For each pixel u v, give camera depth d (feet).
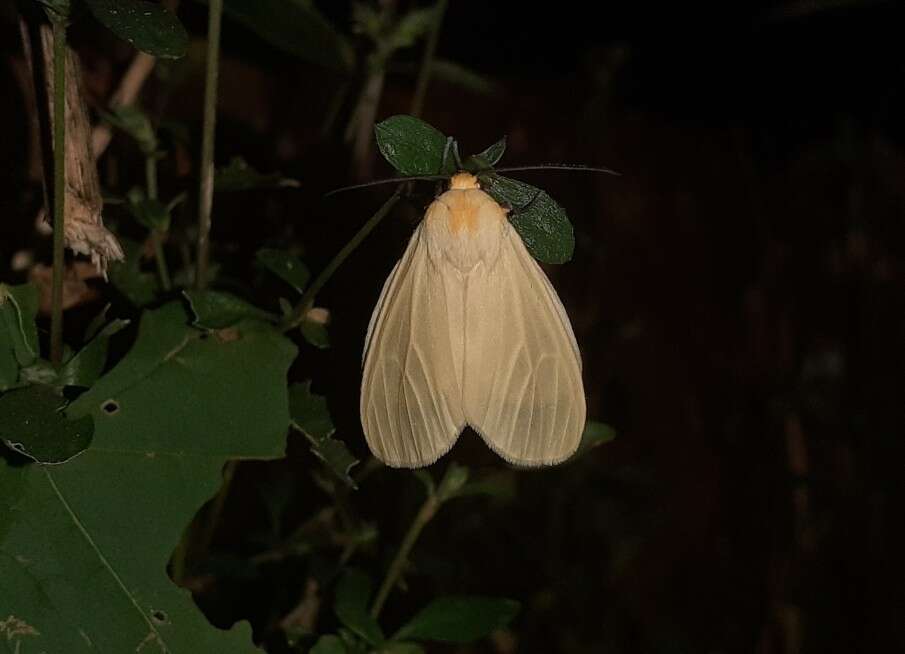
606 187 1.07
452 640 0.56
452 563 0.74
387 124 0.52
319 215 0.69
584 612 0.84
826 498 1.05
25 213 0.62
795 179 1.20
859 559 1.05
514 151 0.99
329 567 0.62
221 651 0.51
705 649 0.98
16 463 0.51
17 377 0.51
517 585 0.83
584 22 1.02
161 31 0.48
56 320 0.51
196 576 0.60
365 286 0.67
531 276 0.56
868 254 1.16
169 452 0.52
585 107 0.98
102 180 0.64
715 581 1.01
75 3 0.48
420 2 0.92
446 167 0.55
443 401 0.56
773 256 1.13
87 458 0.51
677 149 1.16
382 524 0.72
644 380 1.03
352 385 0.65
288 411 0.53
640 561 0.99
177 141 0.64
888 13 1.00
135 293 0.58
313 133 0.80
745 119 1.16
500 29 1.01
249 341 0.53
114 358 0.55
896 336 1.15
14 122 0.62
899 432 1.11
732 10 1.02
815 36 1.04
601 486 0.86
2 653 0.49
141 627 0.50
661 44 1.06
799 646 1.01
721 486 1.04
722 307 1.10
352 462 0.53
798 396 1.05
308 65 0.81
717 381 1.07
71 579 0.50
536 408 0.56
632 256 1.07
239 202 0.68
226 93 0.79
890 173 1.18
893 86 1.09
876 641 1.03
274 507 0.64
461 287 0.56
